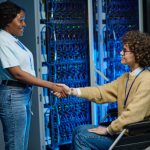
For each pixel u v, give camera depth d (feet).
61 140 11.70
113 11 12.42
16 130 7.73
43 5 11.01
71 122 11.86
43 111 10.57
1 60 7.49
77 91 8.24
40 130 10.46
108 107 12.44
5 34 7.59
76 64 11.76
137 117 6.84
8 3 7.56
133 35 7.27
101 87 8.21
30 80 7.68
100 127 7.70
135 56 7.24
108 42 12.37
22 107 7.73
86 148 7.23
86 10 11.58
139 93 6.95
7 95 7.59
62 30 11.37
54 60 11.20
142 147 6.84
